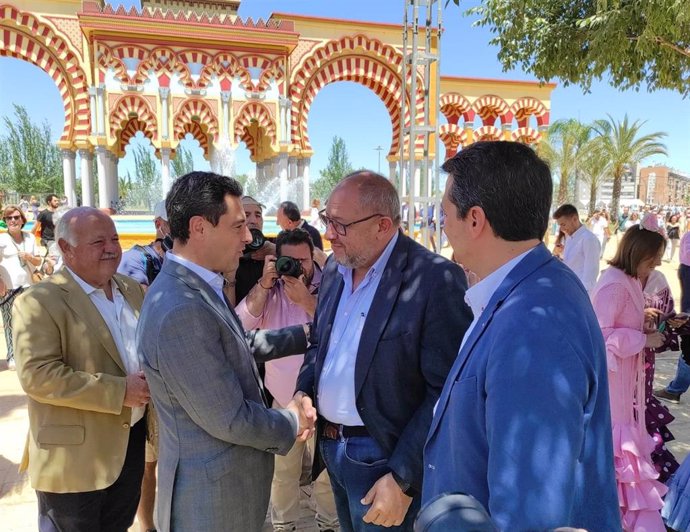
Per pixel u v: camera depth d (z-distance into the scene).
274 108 13.09
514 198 1.23
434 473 1.35
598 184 28.36
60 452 2.18
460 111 17.75
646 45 4.73
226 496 1.75
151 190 14.58
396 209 2.00
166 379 1.67
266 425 1.77
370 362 1.88
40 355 2.11
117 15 11.55
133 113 12.14
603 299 2.99
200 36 12.12
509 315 1.16
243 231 1.87
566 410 1.01
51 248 7.68
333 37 13.98
